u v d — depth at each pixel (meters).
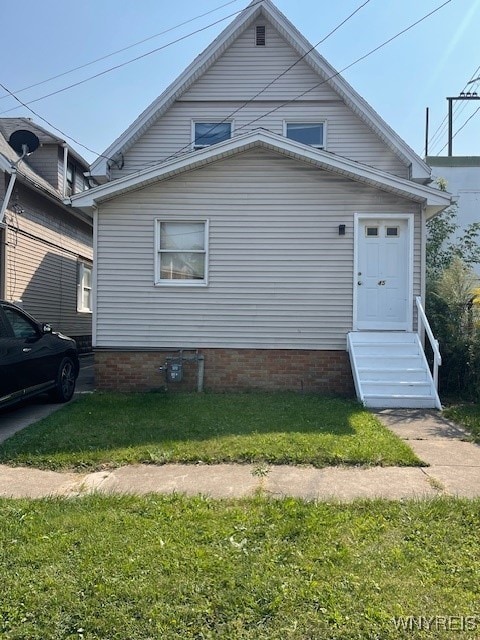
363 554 3.26
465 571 3.08
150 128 12.65
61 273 16.17
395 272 10.02
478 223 15.79
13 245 12.95
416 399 8.44
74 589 2.86
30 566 3.11
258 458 5.44
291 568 3.09
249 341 9.89
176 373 9.73
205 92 12.70
